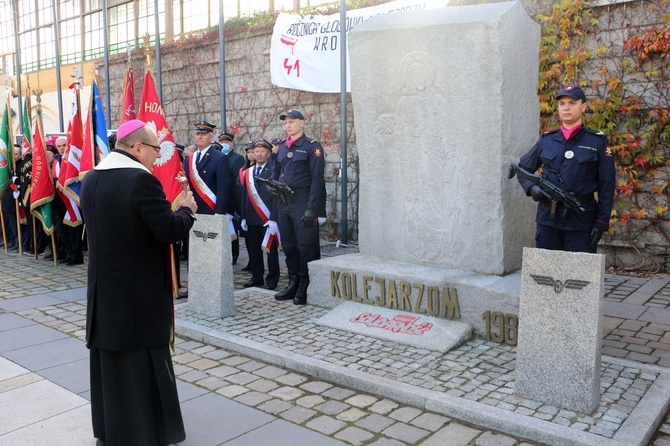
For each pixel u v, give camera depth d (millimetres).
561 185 4211
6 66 18984
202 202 6883
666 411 3457
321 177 5898
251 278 7070
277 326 5137
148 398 2943
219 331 4996
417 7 8805
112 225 2854
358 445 3129
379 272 5199
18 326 5562
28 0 17750
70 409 3688
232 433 3297
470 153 4883
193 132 12594
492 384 3758
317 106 10438
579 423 3174
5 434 3350
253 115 11453
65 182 7949
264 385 4008
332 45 9914
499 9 4766
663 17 6941
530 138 5254
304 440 3197
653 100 7137
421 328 4711
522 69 4992
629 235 7445
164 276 3037
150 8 14094
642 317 5320
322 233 10578
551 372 3408
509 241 4930
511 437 3193
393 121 5336
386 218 5570
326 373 4055
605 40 7379
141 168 2938
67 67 16594
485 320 4598
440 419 3436
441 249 5199
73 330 5414
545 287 3398
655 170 7246
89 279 2947
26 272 8289
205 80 12227
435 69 4969
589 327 3256
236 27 11375
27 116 10047
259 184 6703
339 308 5320
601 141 4168
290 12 10594
